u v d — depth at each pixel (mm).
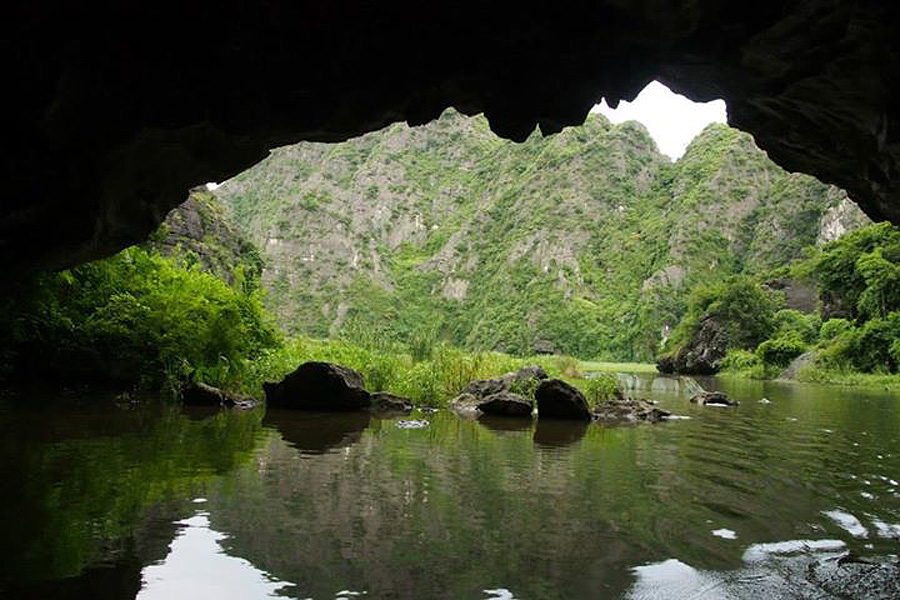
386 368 16609
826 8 4473
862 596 3994
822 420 14094
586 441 9938
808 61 4992
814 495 6480
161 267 16203
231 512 5363
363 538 4852
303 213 118688
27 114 5109
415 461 7863
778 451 9258
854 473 7617
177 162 6004
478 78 5410
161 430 9312
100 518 5039
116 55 5012
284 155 144875
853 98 5227
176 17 4883
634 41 5098
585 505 5941
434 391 15625
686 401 19297
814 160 6461
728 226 100938
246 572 4137
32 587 3787
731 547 4836
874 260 43844
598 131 129750
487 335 99812
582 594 3939
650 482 6969
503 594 3910
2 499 5406
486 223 123562
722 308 59656
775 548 4828
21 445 7664
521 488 6566
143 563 4207
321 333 98562
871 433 11680
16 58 4844
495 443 9508
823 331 48125
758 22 4719
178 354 14641
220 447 8195
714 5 4672
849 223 79750
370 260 114875
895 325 39406
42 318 13469
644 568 4375
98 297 14883
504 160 136250
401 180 136625
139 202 6352
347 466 7402
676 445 9695
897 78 4816
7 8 4625
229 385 15148
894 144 5281
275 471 6941
